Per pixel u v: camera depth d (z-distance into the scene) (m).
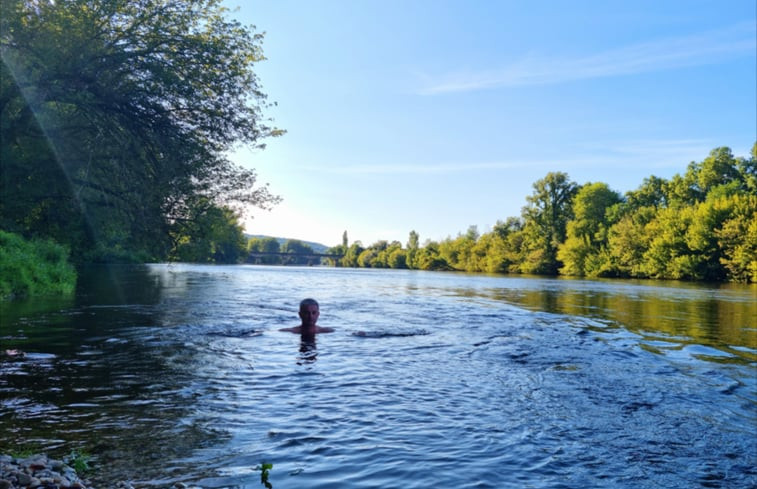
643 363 8.05
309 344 9.23
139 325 11.23
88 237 23.61
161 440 4.39
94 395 5.71
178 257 21.34
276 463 3.96
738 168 72.12
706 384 6.73
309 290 27.06
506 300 21.95
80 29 17.27
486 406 5.55
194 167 18.88
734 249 55.50
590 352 8.91
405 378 6.74
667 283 48.72
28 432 4.54
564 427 4.93
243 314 13.75
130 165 18.77
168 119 19.17
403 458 4.09
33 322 11.45
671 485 3.76
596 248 80.31
